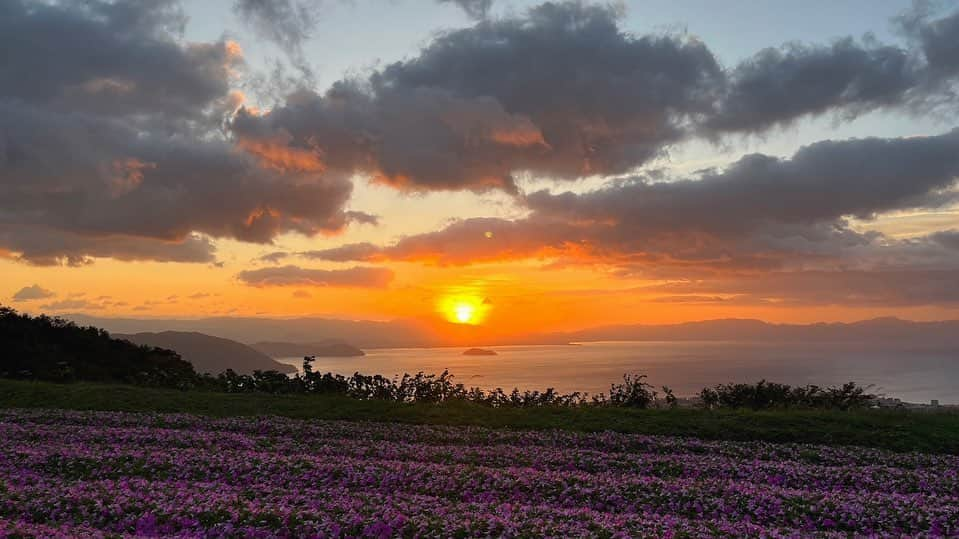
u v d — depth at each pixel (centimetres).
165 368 3953
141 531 1034
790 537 1015
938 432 1878
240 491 1252
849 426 1958
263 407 2369
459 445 1797
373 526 1038
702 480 1383
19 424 1970
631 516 1130
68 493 1180
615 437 1888
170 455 1516
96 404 2384
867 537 1043
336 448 1692
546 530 1017
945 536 1062
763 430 1941
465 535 1009
